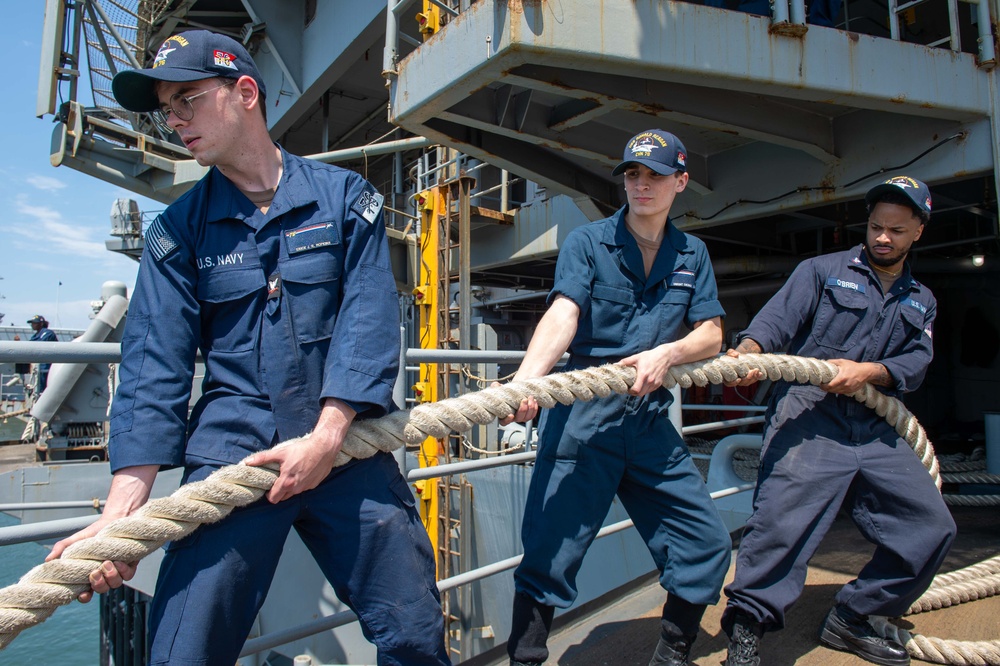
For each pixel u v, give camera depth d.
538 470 1.99
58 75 8.42
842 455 2.19
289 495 1.26
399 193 12.88
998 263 7.07
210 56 1.29
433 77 4.45
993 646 2.20
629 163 1.88
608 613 2.82
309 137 14.14
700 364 1.98
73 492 7.50
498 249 9.43
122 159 8.95
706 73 3.93
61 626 10.77
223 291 1.35
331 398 1.30
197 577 1.24
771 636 2.50
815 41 4.12
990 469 5.22
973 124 4.57
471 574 2.36
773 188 5.86
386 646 1.40
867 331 2.29
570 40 3.70
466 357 2.38
